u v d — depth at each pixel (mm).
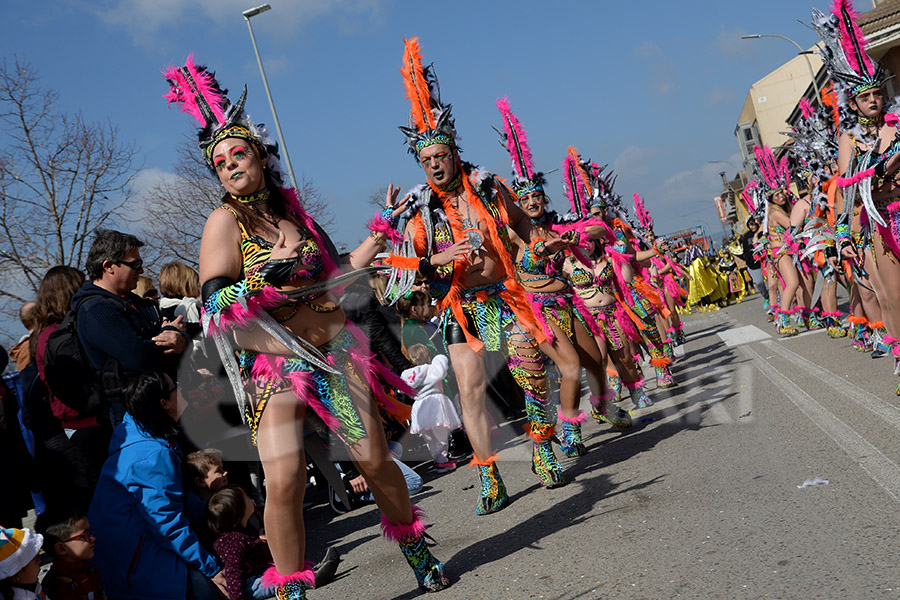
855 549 2684
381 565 4047
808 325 9953
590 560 3229
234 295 2879
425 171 4512
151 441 3752
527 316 4566
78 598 3441
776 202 9750
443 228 4426
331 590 3812
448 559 3807
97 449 4227
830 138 6141
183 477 3896
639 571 2955
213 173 3152
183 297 5629
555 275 5324
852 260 5281
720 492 3676
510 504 4594
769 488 3561
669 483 4059
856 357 6809
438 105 4477
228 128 3098
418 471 6246
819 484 3461
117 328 4047
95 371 4105
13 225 19859
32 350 5035
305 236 3168
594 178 7070
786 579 2576
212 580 3672
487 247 4480
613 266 6789
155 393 3773
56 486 4246
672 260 11148
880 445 3855
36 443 4617
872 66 4816
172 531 3645
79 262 20344
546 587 3061
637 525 3518
